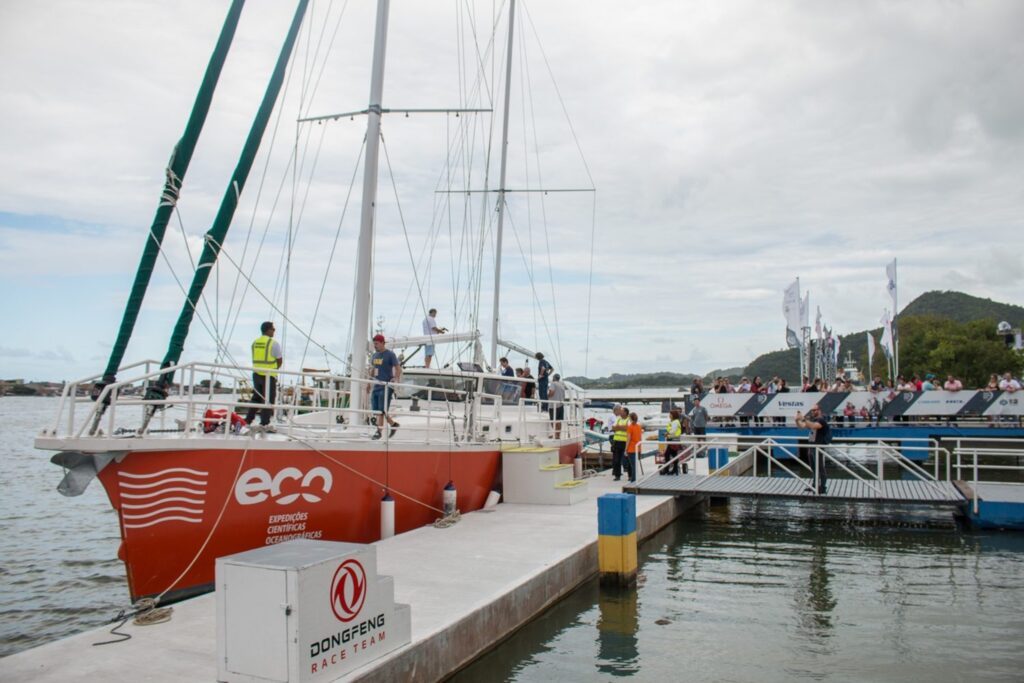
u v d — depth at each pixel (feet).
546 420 60.75
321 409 32.91
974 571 39.86
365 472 35.55
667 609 32.83
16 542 53.16
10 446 135.64
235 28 28.96
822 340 157.58
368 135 39.83
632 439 59.98
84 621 34.96
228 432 28.99
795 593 35.60
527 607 29.09
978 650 27.89
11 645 31.53
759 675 25.41
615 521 35.22
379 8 40.42
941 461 95.96
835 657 27.12
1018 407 91.45
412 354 59.57
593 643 28.40
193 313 28.53
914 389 94.79
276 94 32.63
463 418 49.60
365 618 19.75
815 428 52.31
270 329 33.06
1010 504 49.75
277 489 30.45
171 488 26.61
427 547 34.96
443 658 22.98
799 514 58.39
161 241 26.73
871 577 38.68
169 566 26.63
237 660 18.15
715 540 48.83
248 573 18.04
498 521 42.16
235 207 30.37
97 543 52.85
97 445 24.35
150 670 19.63
